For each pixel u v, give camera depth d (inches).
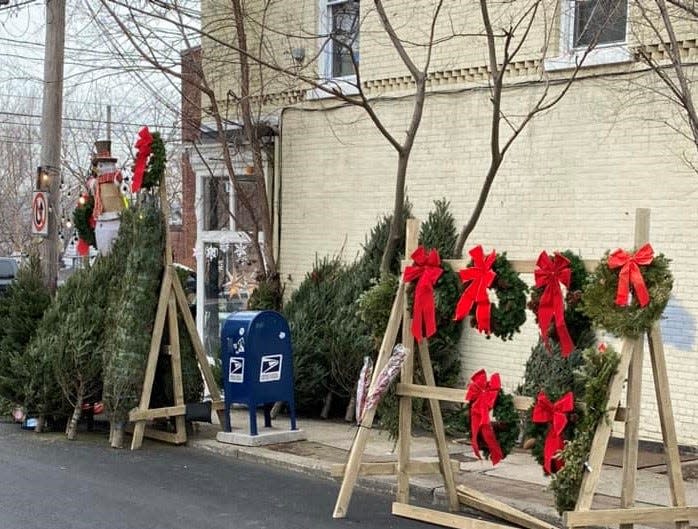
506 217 429.4
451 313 278.7
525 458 367.6
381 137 488.1
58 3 516.1
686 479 328.2
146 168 406.0
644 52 343.9
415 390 285.6
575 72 368.5
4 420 478.0
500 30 388.5
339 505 289.4
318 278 489.1
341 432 427.5
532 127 419.2
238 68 553.6
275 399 401.1
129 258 404.8
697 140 314.5
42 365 421.4
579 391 265.1
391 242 396.5
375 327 299.6
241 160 569.0
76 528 277.0
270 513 296.2
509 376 425.4
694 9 323.9
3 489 325.4
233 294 582.9
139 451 396.8
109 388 398.3
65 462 372.8
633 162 384.5
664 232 374.6
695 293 365.1
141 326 400.2
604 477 331.0
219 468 364.2
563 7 411.5
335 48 515.8
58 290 446.6
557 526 282.0
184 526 280.4
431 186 463.2
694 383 364.8
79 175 1232.2
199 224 606.9
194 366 419.5
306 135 526.3
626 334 240.2
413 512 283.0
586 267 253.6
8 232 1646.2
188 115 583.2
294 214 534.3
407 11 472.4
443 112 457.4
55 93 515.8
